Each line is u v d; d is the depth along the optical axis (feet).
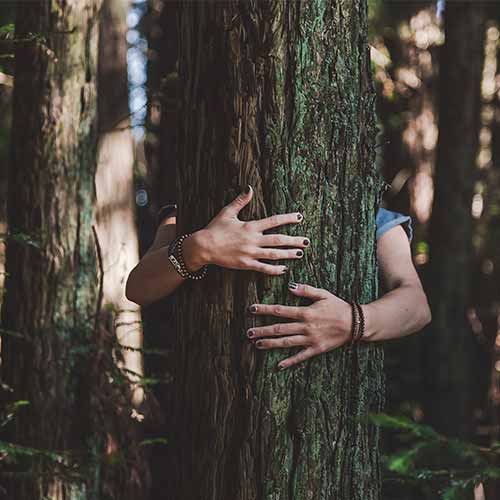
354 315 8.04
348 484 8.21
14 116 14.71
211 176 8.13
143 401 15.92
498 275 36.88
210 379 8.09
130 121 18.07
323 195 8.04
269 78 7.88
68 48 14.56
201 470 8.13
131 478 14.62
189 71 8.29
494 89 39.55
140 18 27.58
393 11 32.22
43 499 13.65
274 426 7.92
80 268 14.67
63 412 14.38
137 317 17.12
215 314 8.08
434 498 13.83
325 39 7.99
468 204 27.35
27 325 14.39
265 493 7.91
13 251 14.55
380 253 9.27
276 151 7.90
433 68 32.76
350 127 8.14
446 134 27.35
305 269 8.00
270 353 7.93
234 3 7.95
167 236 9.28
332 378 8.12
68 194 14.58
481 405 33.35
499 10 36.73
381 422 7.09
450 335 27.12
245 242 7.83
